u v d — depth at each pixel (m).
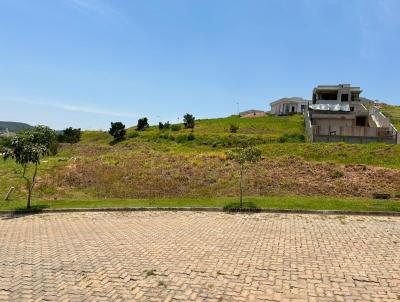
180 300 6.96
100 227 13.55
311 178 21.48
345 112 49.19
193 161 26.05
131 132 52.22
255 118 64.31
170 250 10.18
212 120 66.44
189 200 17.94
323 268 8.47
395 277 7.87
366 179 20.80
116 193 21.02
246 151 16.77
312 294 7.10
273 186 20.61
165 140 44.53
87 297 7.23
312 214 14.64
